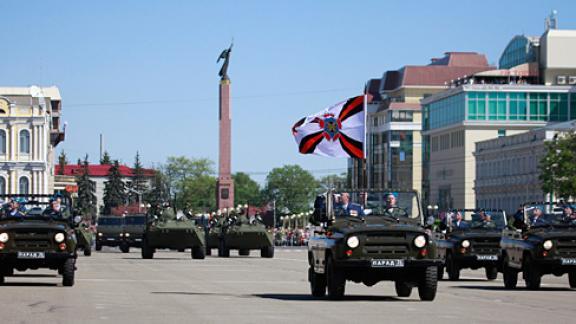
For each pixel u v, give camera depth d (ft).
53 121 593.42
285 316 72.28
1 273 109.50
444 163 518.37
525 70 498.28
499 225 132.57
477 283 123.44
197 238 217.77
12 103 456.86
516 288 111.96
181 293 98.73
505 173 436.76
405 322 68.03
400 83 587.68
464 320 69.87
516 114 485.97
